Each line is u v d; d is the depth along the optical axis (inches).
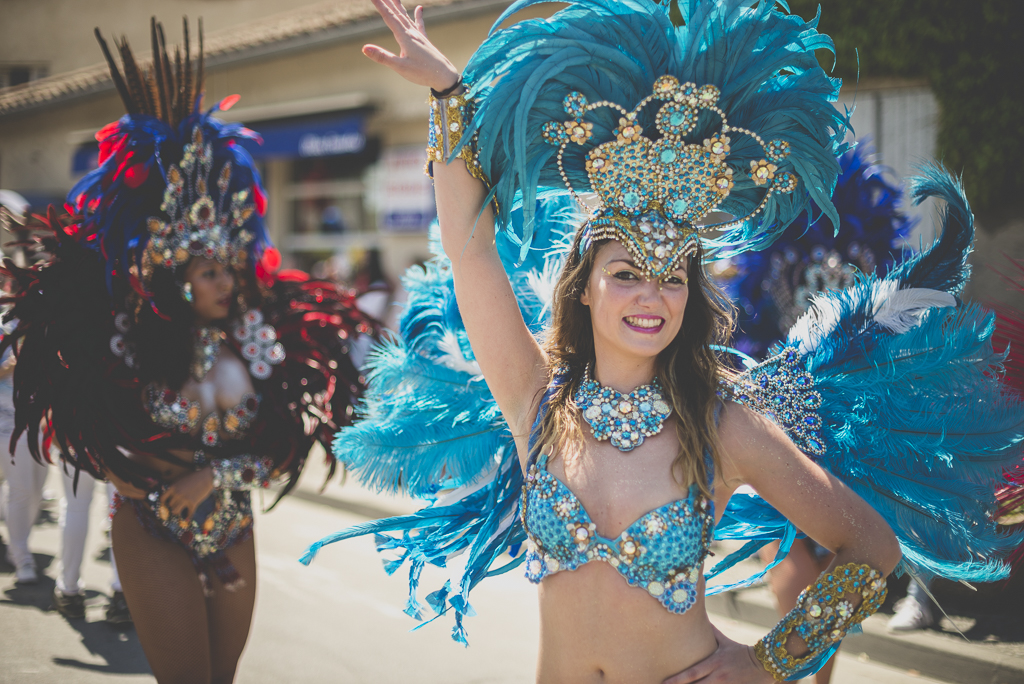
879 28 240.7
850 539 63.7
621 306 66.1
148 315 108.8
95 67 576.1
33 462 179.3
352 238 498.9
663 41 69.1
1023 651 138.3
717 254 82.1
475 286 72.2
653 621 63.3
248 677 143.1
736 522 85.9
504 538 83.8
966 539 76.7
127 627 160.9
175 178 111.4
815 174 72.7
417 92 443.5
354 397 127.0
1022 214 223.0
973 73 227.1
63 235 109.8
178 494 101.9
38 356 106.6
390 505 243.0
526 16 357.4
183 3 547.8
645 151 68.7
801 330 86.9
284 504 260.2
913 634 147.1
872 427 78.9
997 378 81.5
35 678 137.6
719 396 67.8
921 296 82.7
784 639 63.1
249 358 116.0
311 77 483.8
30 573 183.6
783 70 72.1
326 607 176.9
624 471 65.2
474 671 146.4
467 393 88.4
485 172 72.6
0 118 633.6
